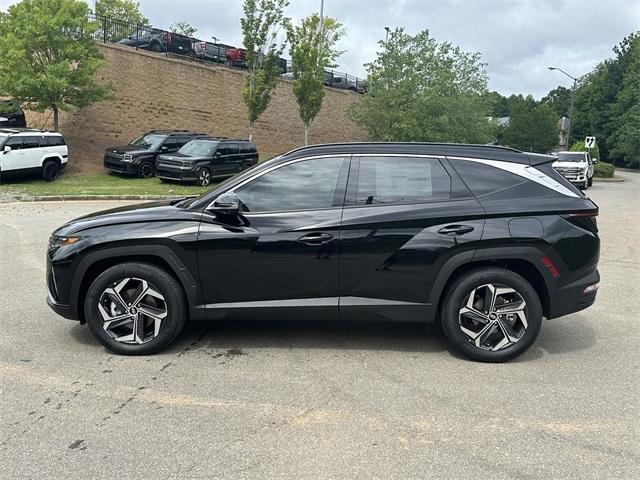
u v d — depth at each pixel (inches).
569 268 178.2
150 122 1066.1
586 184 1077.8
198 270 178.5
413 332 208.2
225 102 1203.9
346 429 136.2
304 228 176.9
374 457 123.9
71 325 210.4
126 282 180.1
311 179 182.7
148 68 1053.2
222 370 171.0
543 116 2701.8
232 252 177.3
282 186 182.2
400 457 124.1
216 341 195.9
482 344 180.2
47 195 650.8
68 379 163.0
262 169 183.9
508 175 183.8
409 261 176.9
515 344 179.0
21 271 296.2
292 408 146.8
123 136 1023.6
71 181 796.0
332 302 180.1
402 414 144.2
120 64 1010.1
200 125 1158.3
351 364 177.2
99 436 131.7
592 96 2770.7
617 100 2596.0
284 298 181.0
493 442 131.0
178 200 209.6
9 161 732.0
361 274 178.5
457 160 184.7
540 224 176.6
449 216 177.0
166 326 180.9
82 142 962.7
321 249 176.9
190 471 118.0
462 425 138.9
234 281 179.5
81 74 838.5
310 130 1422.2
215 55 1225.4
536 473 118.7
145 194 681.0
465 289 178.1
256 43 1034.7
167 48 1143.0
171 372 168.9
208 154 804.0
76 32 845.2
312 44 1080.8
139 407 146.3
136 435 132.3
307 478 115.7
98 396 152.4
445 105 1131.3
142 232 177.2
